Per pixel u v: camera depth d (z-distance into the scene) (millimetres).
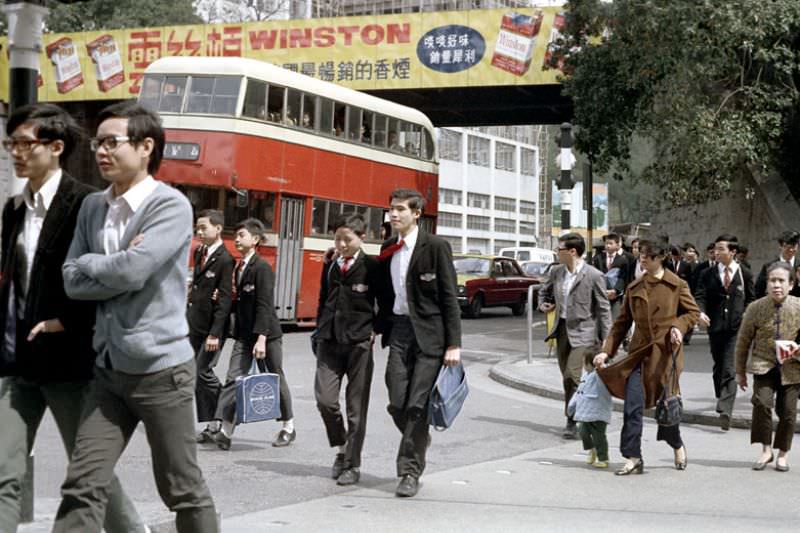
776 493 7805
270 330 9484
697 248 32094
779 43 22594
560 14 31859
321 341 8016
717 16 20578
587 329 10344
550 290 10727
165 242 4141
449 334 7359
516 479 8258
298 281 23312
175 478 4324
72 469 4160
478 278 30359
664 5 21234
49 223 4457
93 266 4070
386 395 13906
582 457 9438
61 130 4551
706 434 11086
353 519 6680
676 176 23359
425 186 28516
